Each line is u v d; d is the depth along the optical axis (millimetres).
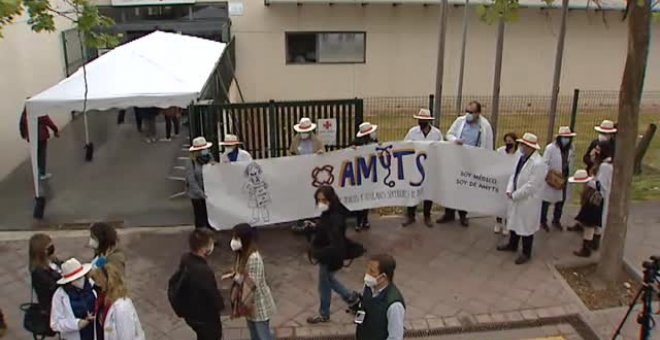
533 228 7887
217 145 9016
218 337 5461
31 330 5480
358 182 8664
